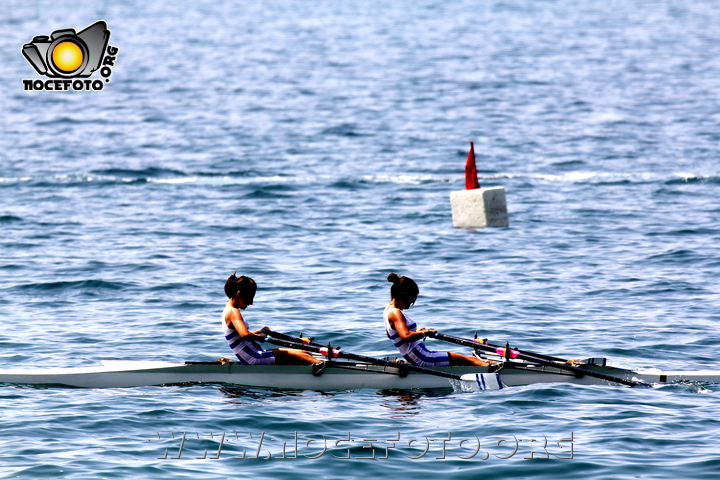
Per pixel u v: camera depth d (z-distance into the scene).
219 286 60.16
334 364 41.78
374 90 191.38
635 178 102.69
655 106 163.50
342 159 118.88
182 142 133.75
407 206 90.00
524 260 67.50
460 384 41.38
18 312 53.56
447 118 154.12
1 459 30.47
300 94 187.12
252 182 103.44
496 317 52.53
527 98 177.12
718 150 119.69
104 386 40.69
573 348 46.72
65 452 31.30
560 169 109.88
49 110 170.00
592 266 65.19
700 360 44.84
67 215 85.50
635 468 30.19
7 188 100.12
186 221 82.94
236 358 45.28
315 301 56.09
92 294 57.97
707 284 59.47
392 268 65.12
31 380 40.78
